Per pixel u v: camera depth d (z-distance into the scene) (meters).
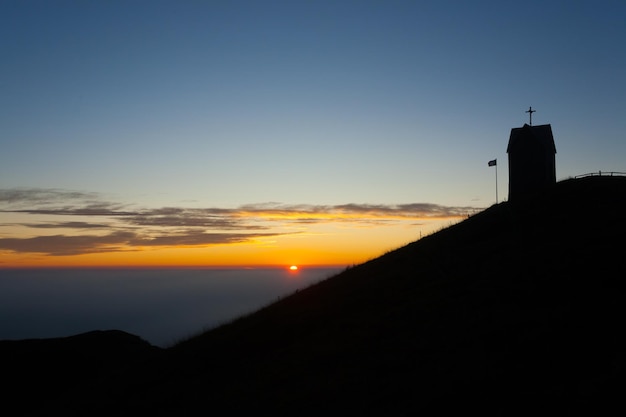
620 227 30.36
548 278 24.31
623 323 17.78
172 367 29.42
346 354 21.95
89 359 48.88
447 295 26.12
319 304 32.41
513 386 15.26
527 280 24.89
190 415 20.84
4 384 43.06
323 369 21.14
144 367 32.38
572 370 15.39
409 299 27.45
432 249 39.88
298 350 24.72
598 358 15.73
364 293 31.45
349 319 27.09
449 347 19.42
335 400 17.70
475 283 26.83
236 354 27.95
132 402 25.52
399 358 19.67
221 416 19.52
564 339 17.53
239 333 31.89
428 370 17.88
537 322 19.55
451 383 16.36
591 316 18.97
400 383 17.50
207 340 33.06
